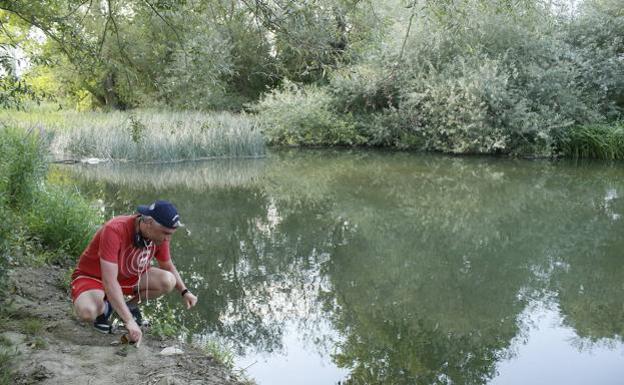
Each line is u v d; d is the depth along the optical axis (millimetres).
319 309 6785
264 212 12203
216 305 6691
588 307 7008
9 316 4883
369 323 6398
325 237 10344
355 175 16812
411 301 7152
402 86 21484
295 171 17359
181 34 6594
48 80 16156
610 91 21562
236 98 26188
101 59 6473
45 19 6070
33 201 7422
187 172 16688
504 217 12023
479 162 19344
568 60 20859
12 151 7531
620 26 21531
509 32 20047
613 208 12875
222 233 10422
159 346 4750
